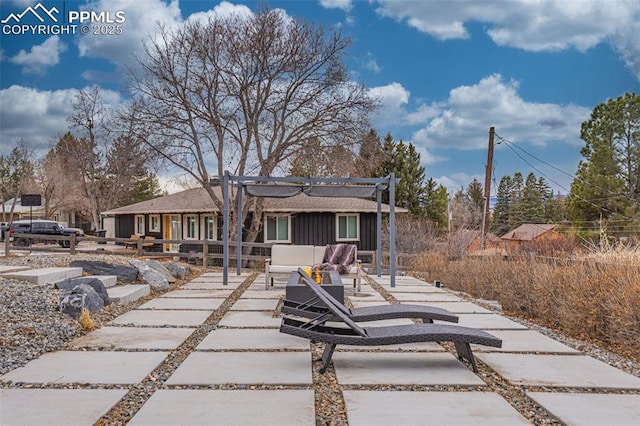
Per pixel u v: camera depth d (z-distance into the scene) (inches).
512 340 203.5
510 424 115.3
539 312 266.8
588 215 798.5
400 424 114.8
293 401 129.2
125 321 238.2
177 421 115.3
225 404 126.6
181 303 297.6
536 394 135.8
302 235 785.6
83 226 1786.4
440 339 156.9
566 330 235.1
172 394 134.2
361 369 159.8
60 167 1545.3
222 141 725.3
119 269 354.0
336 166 709.3
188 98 697.6
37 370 154.6
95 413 119.6
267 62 703.7
